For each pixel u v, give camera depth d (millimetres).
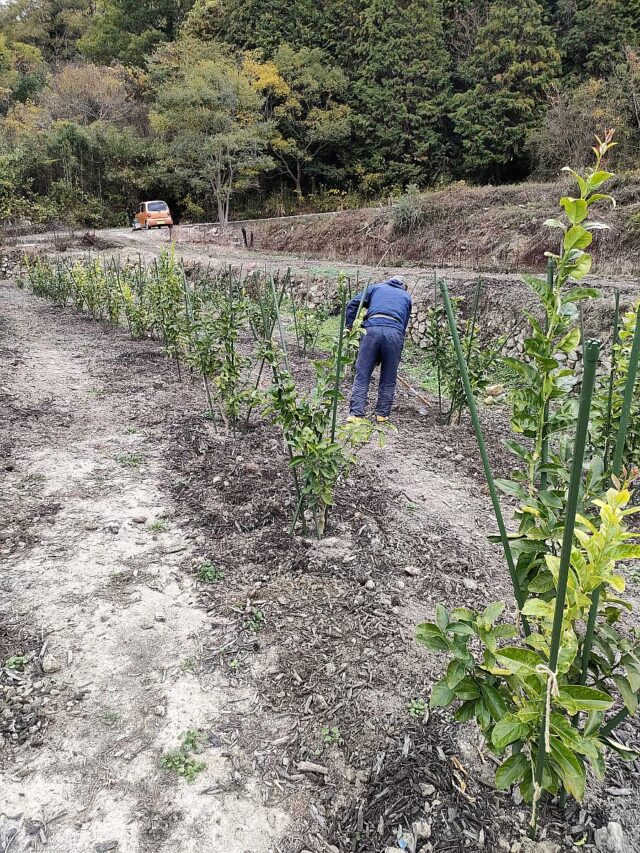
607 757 2074
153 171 25156
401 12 25000
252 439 4848
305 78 24531
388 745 2104
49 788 1932
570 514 1240
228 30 28234
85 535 3404
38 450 4590
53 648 2537
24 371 6805
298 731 2168
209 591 2941
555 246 11383
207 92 21047
